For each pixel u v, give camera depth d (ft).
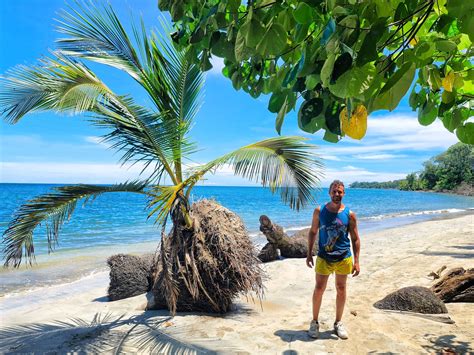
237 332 13.04
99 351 11.64
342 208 12.19
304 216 90.68
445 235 39.63
